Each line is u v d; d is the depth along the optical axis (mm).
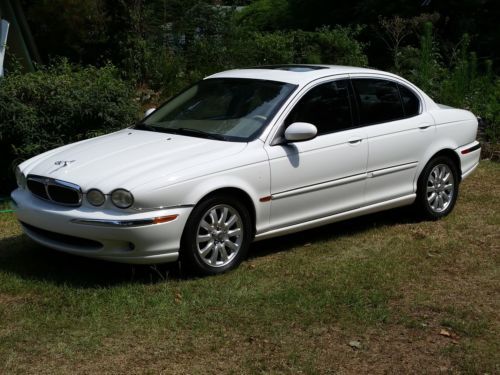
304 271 5859
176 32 16844
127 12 16875
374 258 6219
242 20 23297
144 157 5656
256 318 4910
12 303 5129
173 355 4391
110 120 8383
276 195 5977
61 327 4727
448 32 20000
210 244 5645
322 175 6281
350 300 5234
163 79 13703
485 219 7492
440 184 7441
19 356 4344
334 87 6594
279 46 14914
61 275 5691
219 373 4195
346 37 15602
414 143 7059
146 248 5305
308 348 4523
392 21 16594
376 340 4672
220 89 6699
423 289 5555
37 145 8016
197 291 5352
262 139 5941
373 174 6715
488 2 19859
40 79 8422
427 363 4395
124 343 4523
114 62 16797
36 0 17875
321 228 7160
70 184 5395
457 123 7551
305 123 5980
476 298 5402
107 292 5281
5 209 7750
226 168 5621
